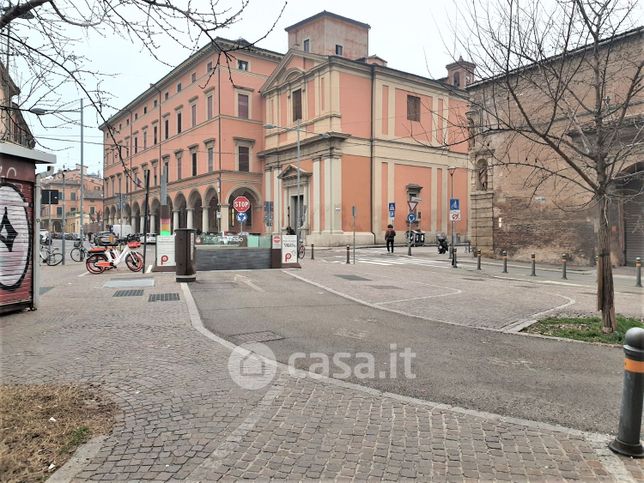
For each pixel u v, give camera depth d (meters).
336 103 36.59
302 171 38.84
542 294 12.98
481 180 24.38
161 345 6.86
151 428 4.14
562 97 8.12
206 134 46.41
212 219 51.31
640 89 7.54
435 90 41.75
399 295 12.28
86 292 11.83
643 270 18.83
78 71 4.70
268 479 3.39
